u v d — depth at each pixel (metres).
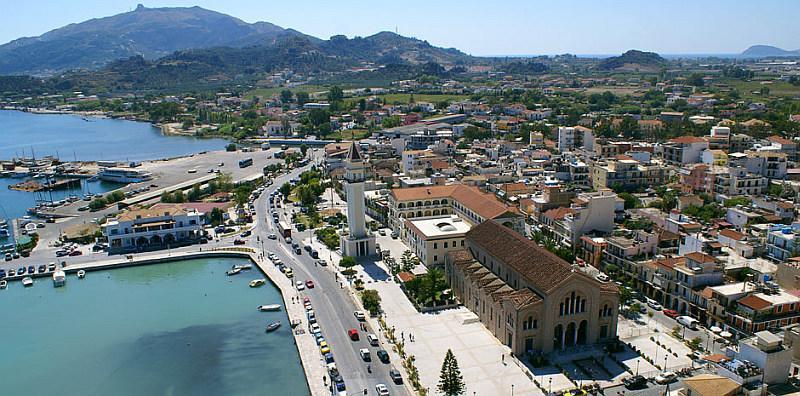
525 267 147.12
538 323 136.00
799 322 139.12
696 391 103.56
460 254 175.62
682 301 155.50
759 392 101.81
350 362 136.75
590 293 137.00
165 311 175.75
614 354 135.75
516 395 120.75
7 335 162.75
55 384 138.38
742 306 140.12
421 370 131.75
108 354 151.12
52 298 187.38
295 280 190.88
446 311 163.38
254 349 151.25
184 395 132.25
